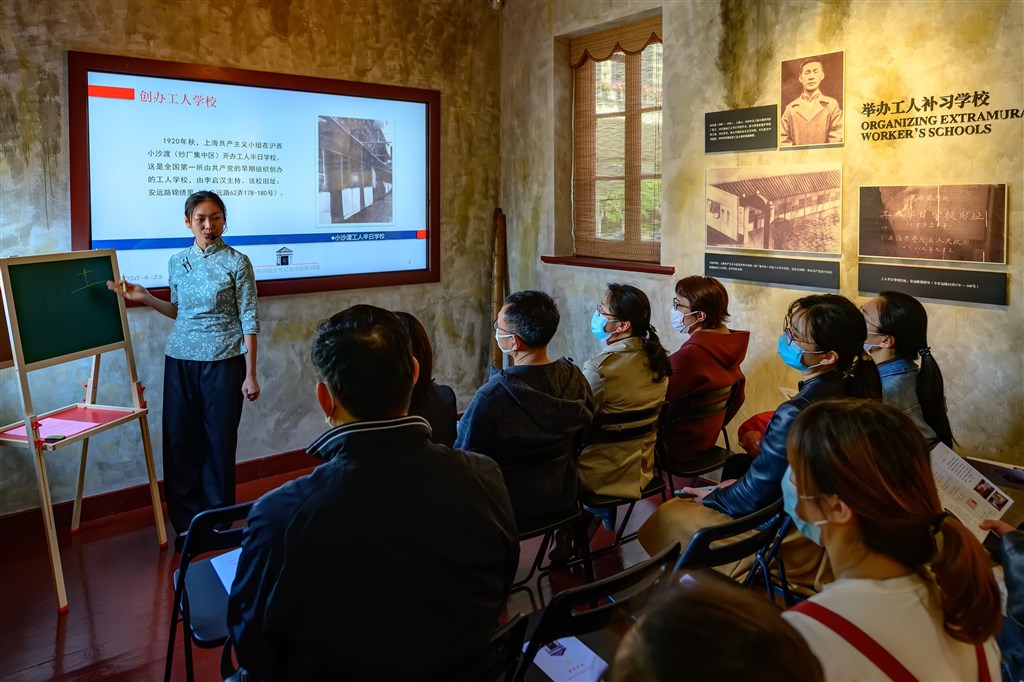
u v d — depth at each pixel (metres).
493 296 5.06
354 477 1.21
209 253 3.31
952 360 2.87
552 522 2.37
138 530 3.52
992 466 2.43
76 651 2.51
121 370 3.69
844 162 3.14
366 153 4.45
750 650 0.60
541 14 4.63
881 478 0.98
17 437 2.78
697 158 3.77
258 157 4.04
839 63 3.12
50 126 3.41
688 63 3.76
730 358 3.00
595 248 4.62
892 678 0.89
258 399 4.18
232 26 3.88
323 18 4.18
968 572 0.94
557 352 4.75
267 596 1.20
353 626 1.18
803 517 1.08
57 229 3.47
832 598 0.97
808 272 3.31
